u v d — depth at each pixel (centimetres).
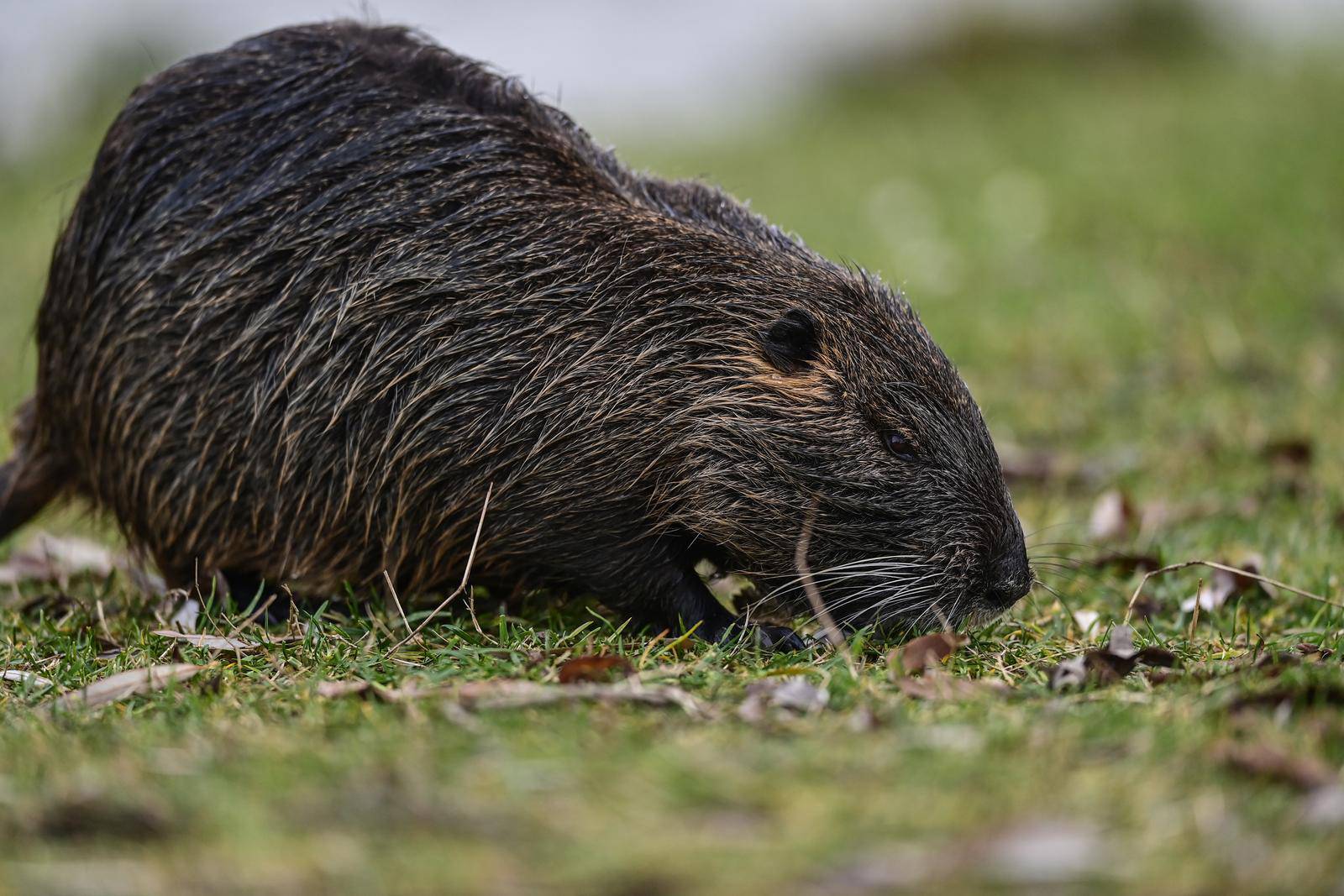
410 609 868
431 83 883
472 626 816
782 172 2645
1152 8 3412
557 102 956
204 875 446
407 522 834
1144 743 550
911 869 443
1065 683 670
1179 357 1539
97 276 886
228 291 846
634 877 441
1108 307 1719
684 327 805
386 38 908
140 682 683
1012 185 2305
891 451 800
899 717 601
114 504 913
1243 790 512
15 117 3041
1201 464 1245
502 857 455
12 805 507
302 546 859
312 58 881
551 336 805
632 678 652
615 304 807
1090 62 3381
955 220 2166
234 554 877
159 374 861
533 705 618
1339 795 499
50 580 1006
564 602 877
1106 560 976
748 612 798
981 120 2894
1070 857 445
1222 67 3200
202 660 739
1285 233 1905
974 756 536
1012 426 1402
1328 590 895
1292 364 1492
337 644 759
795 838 466
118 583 996
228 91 877
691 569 834
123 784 514
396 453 822
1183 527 1087
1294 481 1150
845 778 516
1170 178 2216
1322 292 1694
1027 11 3472
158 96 886
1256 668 679
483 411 809
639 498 802
